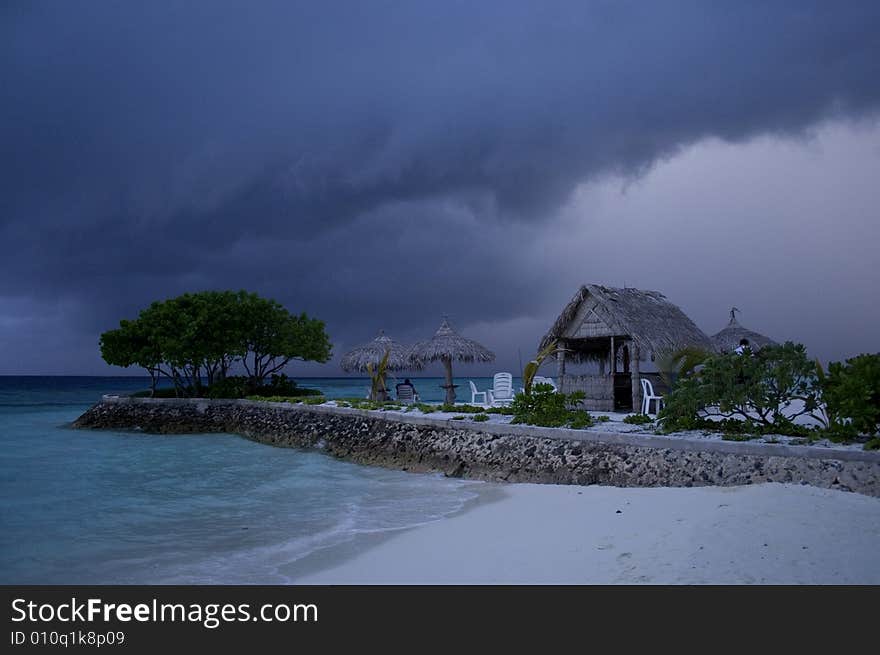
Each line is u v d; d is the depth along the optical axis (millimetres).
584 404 20438
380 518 10406
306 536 9367
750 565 5832
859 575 5465
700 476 10398
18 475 16078
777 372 11375
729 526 6891
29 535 9656
